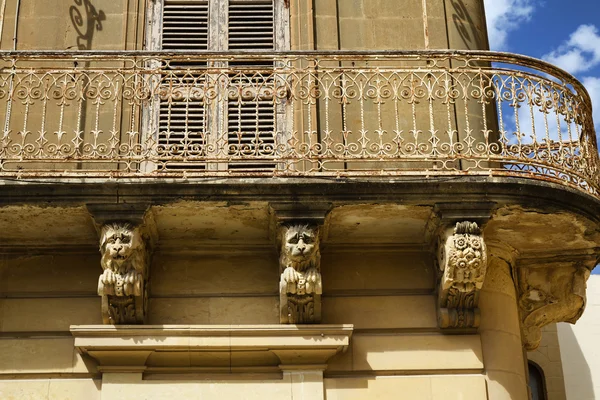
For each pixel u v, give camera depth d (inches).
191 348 427.2
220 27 518.9
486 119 485.7
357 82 466.3
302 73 467.2
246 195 427.2
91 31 504.4
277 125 484.7
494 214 443.5
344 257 460.1
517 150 447.2
